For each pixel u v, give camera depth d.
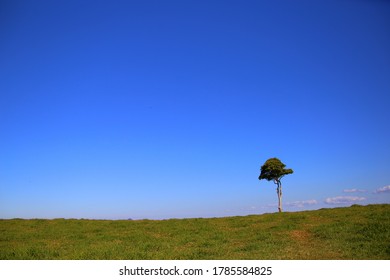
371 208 31.38
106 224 30.58
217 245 19.08
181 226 28.23
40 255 16.98
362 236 18.41
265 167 49.84
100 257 16.16
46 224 30.59
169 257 15.88
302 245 17.83
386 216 24.73
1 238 23.11
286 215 31.98
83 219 35.12
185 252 16.98
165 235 24.12
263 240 20.02
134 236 23.27
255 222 29.11
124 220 34.25
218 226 27.72
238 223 28.81
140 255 16.34
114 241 21.42
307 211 34.16
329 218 27.44
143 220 34.12
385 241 16.83
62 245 20.34
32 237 23.70
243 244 19.14
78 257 16.14
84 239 22.56
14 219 34.47
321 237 19.53
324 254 15.38
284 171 48.78
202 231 24.89
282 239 19.80
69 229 27.38
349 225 22.39
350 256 14.66
